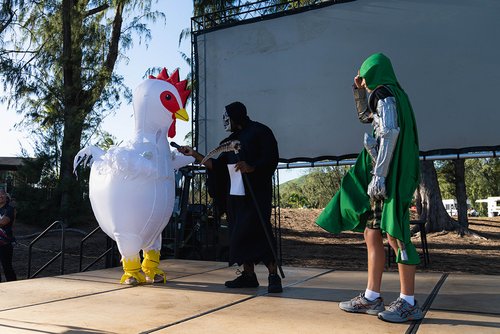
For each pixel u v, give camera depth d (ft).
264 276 17.62
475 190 160.97
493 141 23.93
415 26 25.95
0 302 12.75
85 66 60.44
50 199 54.24
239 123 15.05
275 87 29.37
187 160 17.34
